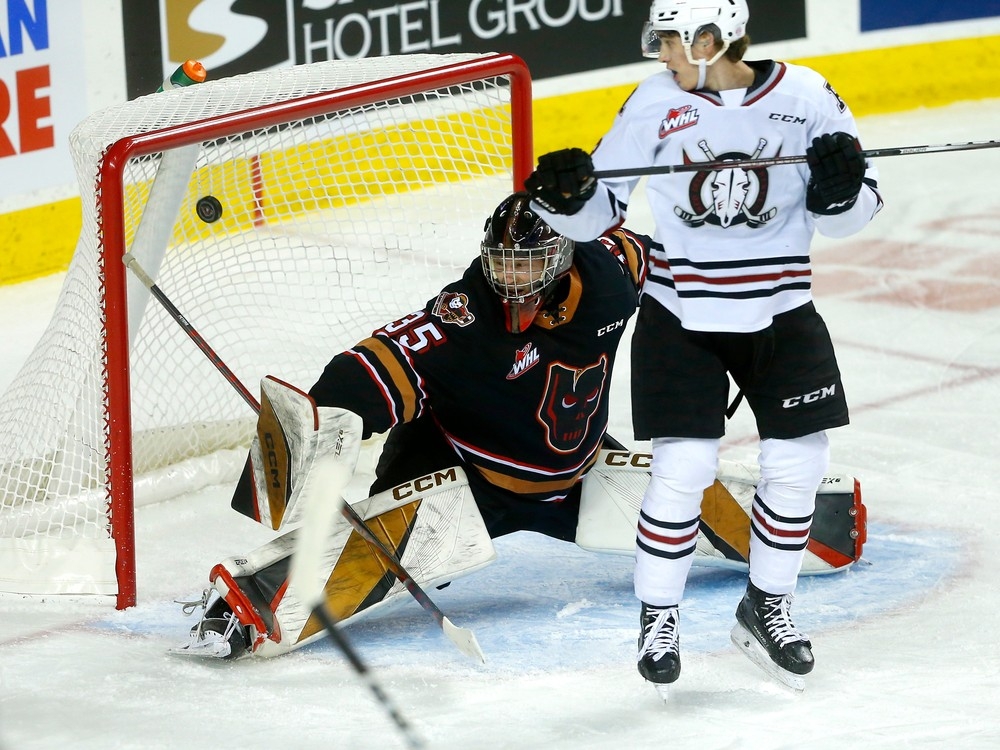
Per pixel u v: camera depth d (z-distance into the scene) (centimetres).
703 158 935
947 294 2233
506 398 1124
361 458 1590
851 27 3256
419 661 1104
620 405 1817
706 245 949
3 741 947
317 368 1639
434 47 2867
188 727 969
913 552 1319
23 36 2416
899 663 1061
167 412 1591
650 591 1008
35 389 1391
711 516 1238
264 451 1112
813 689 1020
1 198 2444
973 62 3391
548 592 1273
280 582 1115
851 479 1258
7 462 1381
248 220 1652
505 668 1083
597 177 925
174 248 1619
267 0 2672
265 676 1076
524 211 1038
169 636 1176
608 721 970
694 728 955
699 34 910
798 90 934
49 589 1239
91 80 2508
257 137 1638
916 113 3344
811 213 946
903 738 925
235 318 1655
